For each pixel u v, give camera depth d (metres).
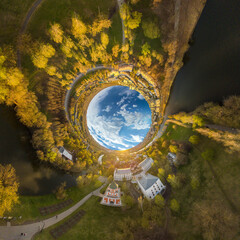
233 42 38.94
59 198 43.22
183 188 39.34
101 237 34.66
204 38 43.09
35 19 41.66
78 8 41.81
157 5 41.50
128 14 43.00
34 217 37.31
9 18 39.97
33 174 43.28
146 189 42.19
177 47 45.78
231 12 39.28
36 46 42.84
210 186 35.59
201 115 42.19
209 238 30.19
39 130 45.66
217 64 41.28
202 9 41.91
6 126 42.88
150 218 36.00
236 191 32.22
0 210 34.62
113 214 39.62
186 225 33.53
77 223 37.84
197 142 41.47
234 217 30.48
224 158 35.88
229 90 38.94
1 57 38.00
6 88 40.41
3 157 41.22
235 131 36.16
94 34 45.69
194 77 45.47
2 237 33.31
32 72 45.47
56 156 47.28
